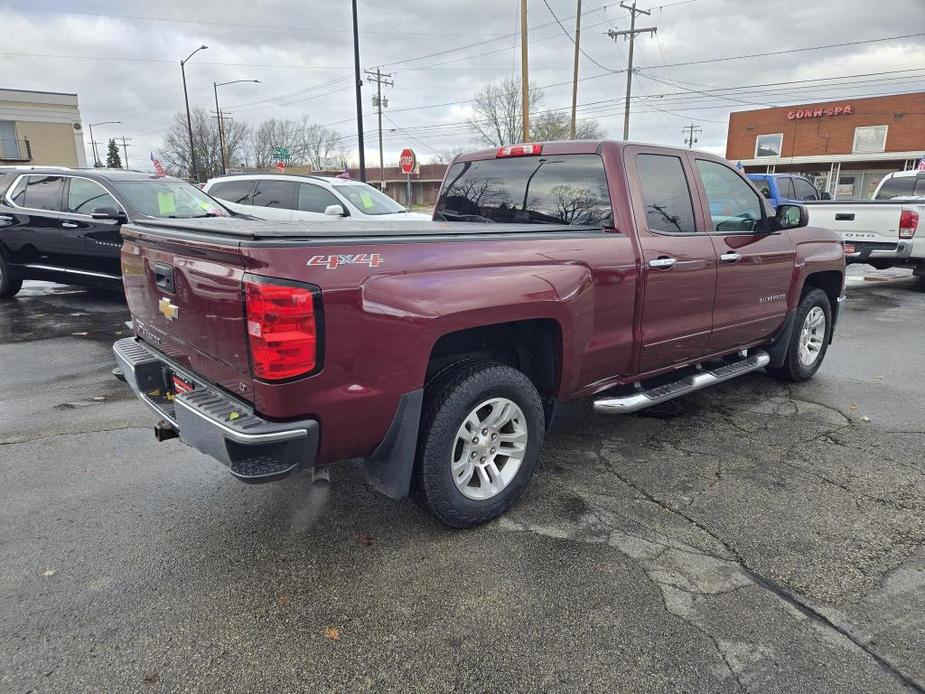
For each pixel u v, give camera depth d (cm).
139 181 863
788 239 498
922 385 555
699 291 415
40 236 872
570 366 347
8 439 431
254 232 255
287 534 315
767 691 218
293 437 252
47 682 221
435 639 243
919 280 1145
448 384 297
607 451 416
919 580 278
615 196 374
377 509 339
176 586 274
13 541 306
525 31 2102
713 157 442
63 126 3500
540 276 318
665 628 248
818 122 4112
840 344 712
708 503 346
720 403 509
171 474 380
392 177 6931
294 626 250
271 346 242
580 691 219
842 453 411
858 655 234
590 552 299
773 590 271
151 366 336
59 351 662
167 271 306
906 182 1245
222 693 218
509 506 333
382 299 264
